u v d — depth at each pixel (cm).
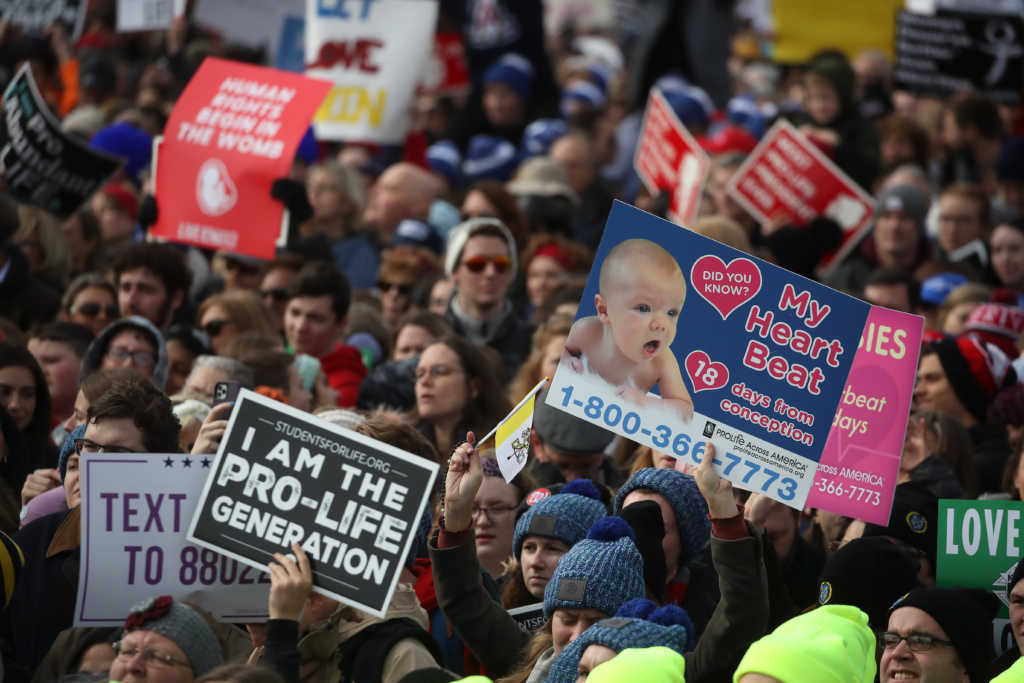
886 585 1983
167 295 3203
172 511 1873
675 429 1919
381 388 3067
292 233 3716
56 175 3603
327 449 1814
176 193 3369
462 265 3388
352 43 4356
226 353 2866
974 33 5244
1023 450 2395
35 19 5372
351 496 1798
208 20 4822
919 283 3666
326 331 3231
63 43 5491
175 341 3078
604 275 1933
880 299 3581
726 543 1798
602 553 1769
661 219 1933
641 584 1773
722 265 1928
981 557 2002
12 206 3206
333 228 4306
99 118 5016
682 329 1927
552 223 4425
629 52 8488
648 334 1925
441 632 2141
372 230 4447
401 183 4528
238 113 3369
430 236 4269
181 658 1675
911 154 4891
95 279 3266
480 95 6275
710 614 2062
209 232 3344
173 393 3077
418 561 2186
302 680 1853
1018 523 1997
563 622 1764
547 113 6650
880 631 1980
